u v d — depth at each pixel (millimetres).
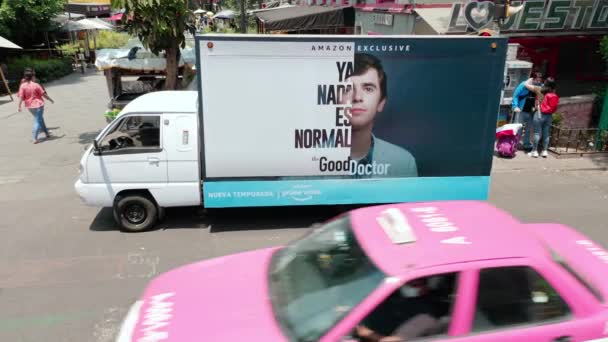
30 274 5824
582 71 15625
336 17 15250
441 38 6715
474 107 7031
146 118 6711
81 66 28109
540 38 13445
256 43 6449
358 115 6844
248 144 6777
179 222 7406
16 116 15828
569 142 11109
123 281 5637
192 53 12227
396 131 6977
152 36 9828
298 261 3682
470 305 2998
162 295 3711
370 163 7043
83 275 5785
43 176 9758
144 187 6820
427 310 2961
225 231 7070
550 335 3051
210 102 6586
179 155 6742
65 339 4543
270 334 3092
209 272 3961
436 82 6871
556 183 8945
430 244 3201
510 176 9359
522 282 3086
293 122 6773
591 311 3143
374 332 2896
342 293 3105
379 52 6672
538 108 10266
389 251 3172
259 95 6629
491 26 11352
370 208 3938
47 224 7379
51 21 27250
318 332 2961
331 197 7102
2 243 6715
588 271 3582
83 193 6793
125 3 9195
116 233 7023
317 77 6664
